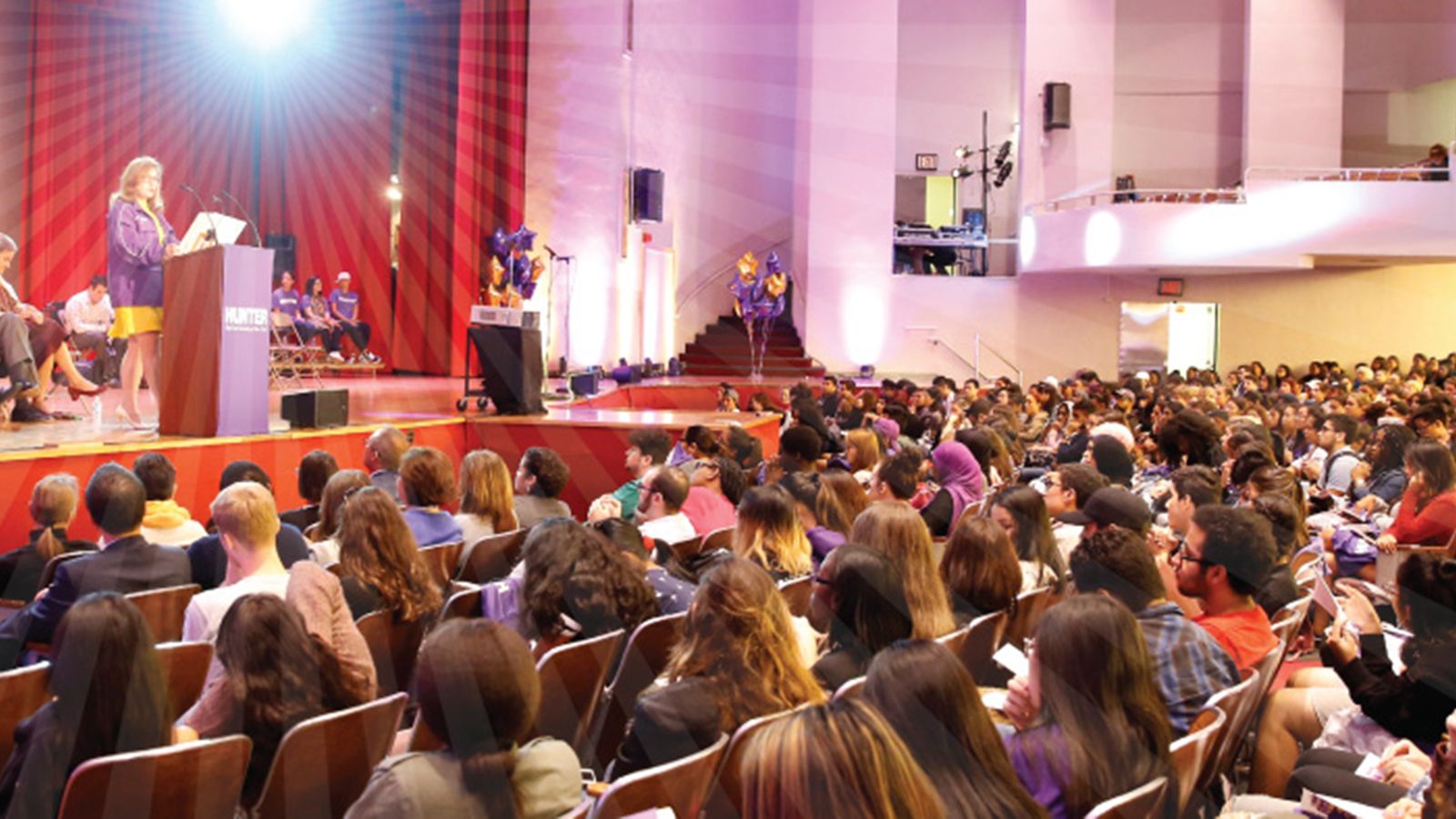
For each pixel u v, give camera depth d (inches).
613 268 690.8
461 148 634.2
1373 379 648.4
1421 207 740.7
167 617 163.2
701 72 845.8
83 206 575.2
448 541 202.5
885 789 64.9
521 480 246.7
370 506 160.7
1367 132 863.7
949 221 895.1
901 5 888.9
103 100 583.2
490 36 642.2
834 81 860.6
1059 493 221.9
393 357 650.2
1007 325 861.2
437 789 88.6
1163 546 182.4
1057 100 846.5
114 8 582.2
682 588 165.6
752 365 777.6
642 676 150.8
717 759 110.5
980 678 160.6
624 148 710.5
